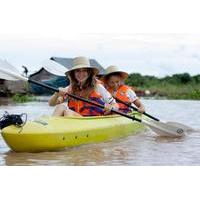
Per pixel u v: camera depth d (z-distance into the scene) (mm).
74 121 8617
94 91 9438
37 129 7762
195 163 7449
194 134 10586
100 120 9414
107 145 8828
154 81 27812
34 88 27188
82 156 7727
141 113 10797
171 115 15750
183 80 27219
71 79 9359
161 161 7555
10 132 7633
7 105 19375
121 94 11039
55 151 8039
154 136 10188
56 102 9289
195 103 22406
